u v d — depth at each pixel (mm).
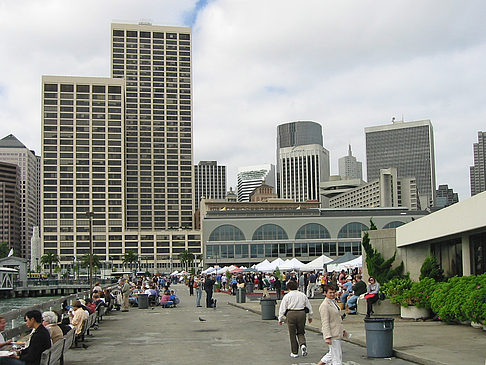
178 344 17547
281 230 122312
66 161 187875
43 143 186625
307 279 45406
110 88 192125
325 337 11781
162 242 194875
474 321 17484
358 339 16422
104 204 189750
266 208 171625
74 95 189375
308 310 14609
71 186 187500
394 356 14070
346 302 27125
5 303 82500
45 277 163750
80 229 187375
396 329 18672
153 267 192500
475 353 13539
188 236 196875
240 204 172750
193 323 25016
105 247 188750
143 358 14750
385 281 27422
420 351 13938
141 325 24359
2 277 94188
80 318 17234
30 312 10742
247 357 14547
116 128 192000
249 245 121750
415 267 27500
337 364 11852
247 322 25078
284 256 121438
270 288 55500
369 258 28016
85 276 147875
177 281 111875
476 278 18547
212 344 17406
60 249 185250
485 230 20453
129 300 38312
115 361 14320
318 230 122438
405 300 21922
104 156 190375
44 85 187625
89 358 14906
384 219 122438
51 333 12664
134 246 192000
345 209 125438
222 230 122000
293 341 14320
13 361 9938
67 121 188625
